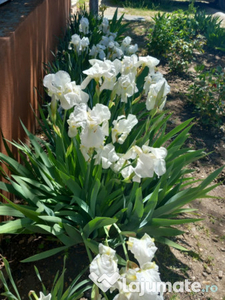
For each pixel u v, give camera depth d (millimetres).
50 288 1004
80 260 1091
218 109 2082
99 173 1019
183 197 1036
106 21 2344
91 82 1697
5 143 1108
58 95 970
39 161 1203
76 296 856
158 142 1246
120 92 1119
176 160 1245
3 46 1104
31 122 1598
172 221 983
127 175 981
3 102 1113
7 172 1201
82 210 1059
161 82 1092
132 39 3424
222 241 1270
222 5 5480
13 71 1226
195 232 1292
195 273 1116
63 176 1012
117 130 962
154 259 1143
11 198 1258
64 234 992
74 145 1104
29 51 1534
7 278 1023
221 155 1789
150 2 5410
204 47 3311
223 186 1584
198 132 1964
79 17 3008
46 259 1091
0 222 1118
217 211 1427
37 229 1000
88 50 2045
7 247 1128
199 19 3684
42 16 1914
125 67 1158
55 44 2510
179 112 2146
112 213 1069
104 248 672
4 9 1623
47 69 1924
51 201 1111
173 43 2922
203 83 2166
